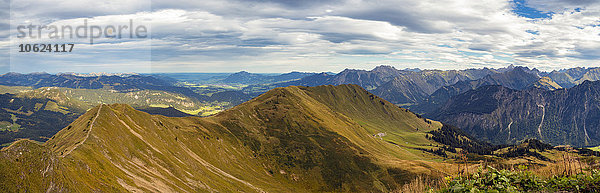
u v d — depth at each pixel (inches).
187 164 5541.3
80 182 2155.5
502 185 701.3
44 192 1601.9
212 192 4847.4
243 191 6067.9
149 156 4527.6
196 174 5255.9
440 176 810.8
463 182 736.3
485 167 759.7
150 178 3666.3
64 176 1868.8
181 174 4690.0
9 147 1535.4
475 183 724.7
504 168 748.6
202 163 6520.7
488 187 710.5
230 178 6550.2
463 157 824.3
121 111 5511.8
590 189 653.9
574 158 735.7
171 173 4485.7
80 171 2479.1
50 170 1727.4
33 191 1528.1
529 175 716.0
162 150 5216.5
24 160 1561.3
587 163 708.0
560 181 682.2
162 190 3484.3
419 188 848.3
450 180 761.0
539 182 697.6
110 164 3265.3
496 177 721.6
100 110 4653.1
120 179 3016.7
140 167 3934.5
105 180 2694.4
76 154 2906.0
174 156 5472.4
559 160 762.8
